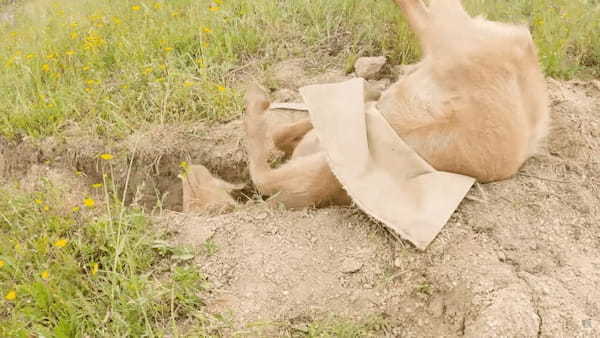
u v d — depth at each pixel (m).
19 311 1.92
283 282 2.01
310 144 2.39
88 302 1.96
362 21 3.07
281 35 3.06
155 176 2.63
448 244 2.04
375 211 2.07
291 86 2.84
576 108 2.44
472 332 1.86
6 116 2.78
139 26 3.20
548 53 2.72
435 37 2.20
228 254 2.08
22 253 2.07
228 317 1.92
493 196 2.15
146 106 2.75
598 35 2.86
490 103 2.09
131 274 1.92
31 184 2.61
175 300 1.95
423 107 2.17
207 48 2.92
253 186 2.54
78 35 3.24
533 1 3.09
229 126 2.68
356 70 2.84
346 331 1.89
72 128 2.71
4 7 4.54
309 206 2.24
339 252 2.07
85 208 2.29
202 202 2.38
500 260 2.01
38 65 2.98
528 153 2.24
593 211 2.15
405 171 2.13
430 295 1.97
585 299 1.91
